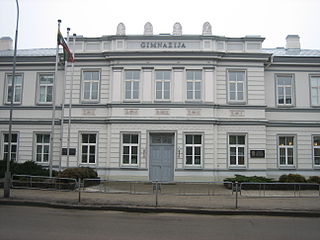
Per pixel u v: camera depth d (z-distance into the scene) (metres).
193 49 18.33
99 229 7.55
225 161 17.81
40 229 7.36
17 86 19.86
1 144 19.44
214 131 17.81
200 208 10.18
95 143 18.34
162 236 7.03
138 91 18.31
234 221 8.90
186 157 17.70
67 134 18.42
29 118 19.34
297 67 19.41
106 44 18.89
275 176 18.55
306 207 10.51
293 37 23.28
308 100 19.22
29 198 11.31
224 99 18.23
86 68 18.80
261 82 18.41
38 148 19.30
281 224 8.55
